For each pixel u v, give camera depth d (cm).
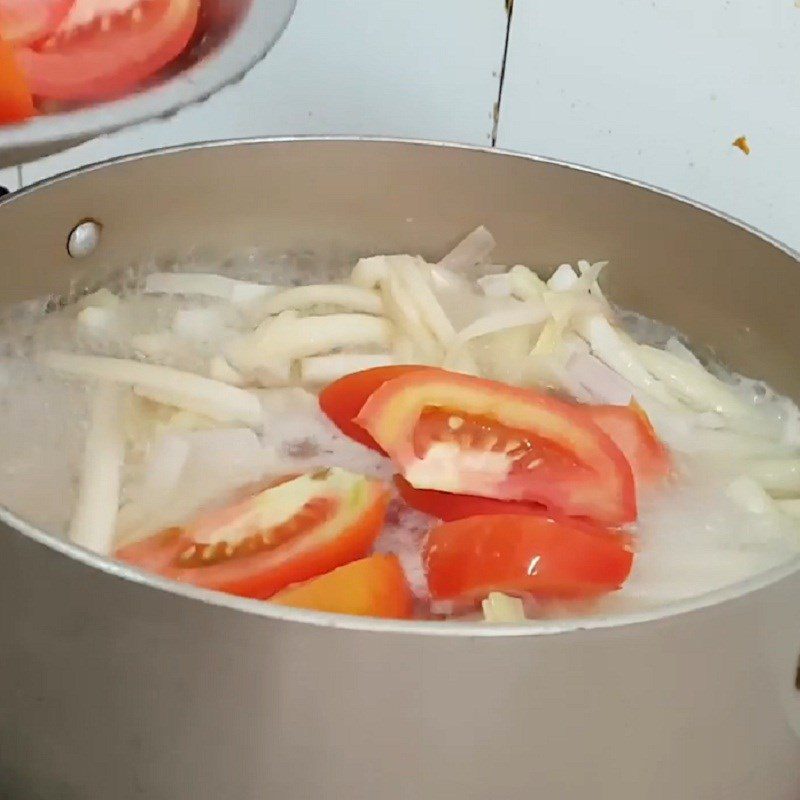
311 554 43
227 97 71
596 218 63
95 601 33
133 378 54
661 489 52
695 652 34
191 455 50
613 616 33
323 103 73
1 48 65
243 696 33
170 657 33
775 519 50
